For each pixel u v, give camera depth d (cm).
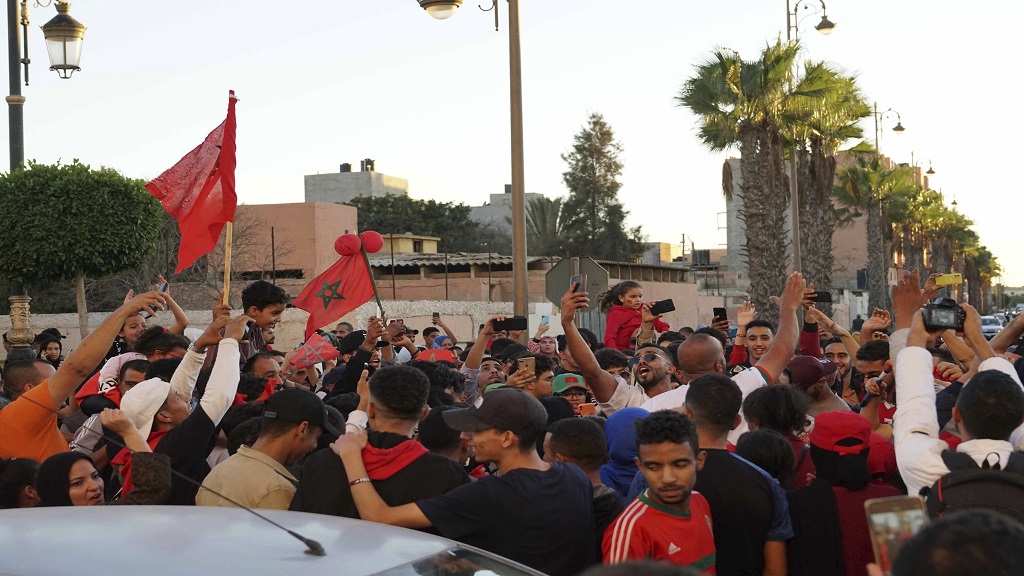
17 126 1288
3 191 1788
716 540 398
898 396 387
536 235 6084
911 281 474
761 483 399
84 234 1783
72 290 2917
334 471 390
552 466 392
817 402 610
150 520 288
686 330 1145
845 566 410
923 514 264
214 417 482
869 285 5003
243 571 248
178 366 563
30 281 1827
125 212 1827
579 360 563
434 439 455
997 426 350
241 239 3045
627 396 615
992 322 4553
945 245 8062
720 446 412
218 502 417
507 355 798
